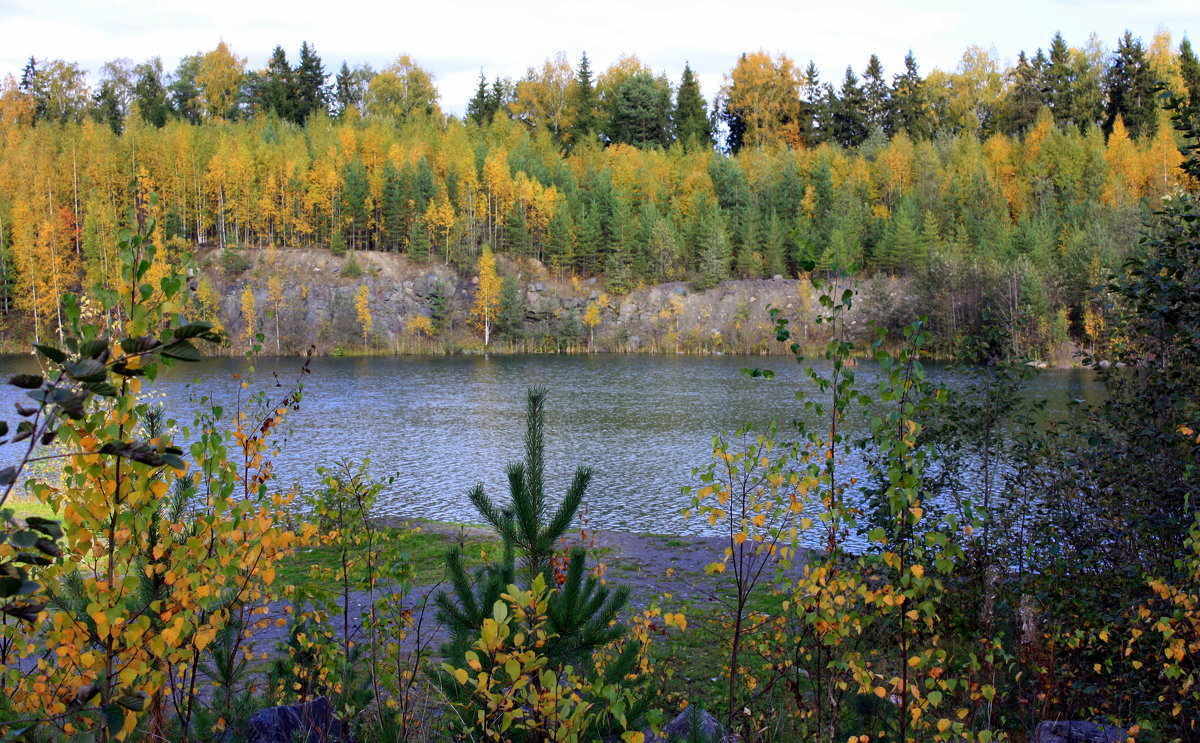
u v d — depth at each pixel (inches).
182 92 5187.0
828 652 210.1
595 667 209.5
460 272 3902.6
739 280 3821.4
